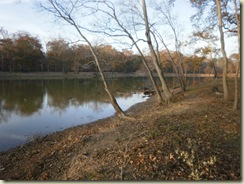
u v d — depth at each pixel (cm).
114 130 1000
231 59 4488
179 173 511
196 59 3769
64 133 1248
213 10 1608
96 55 1387
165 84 1673
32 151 975
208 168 528
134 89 3822
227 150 648
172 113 1178
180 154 585
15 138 1230
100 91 3491
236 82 1174
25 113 1861
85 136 987
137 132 823
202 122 927
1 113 1845
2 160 905
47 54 7650
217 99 1534
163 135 727
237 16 1195
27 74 6962
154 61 1652
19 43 7156
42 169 743
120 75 6900
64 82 5188
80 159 697
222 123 913
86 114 1858
